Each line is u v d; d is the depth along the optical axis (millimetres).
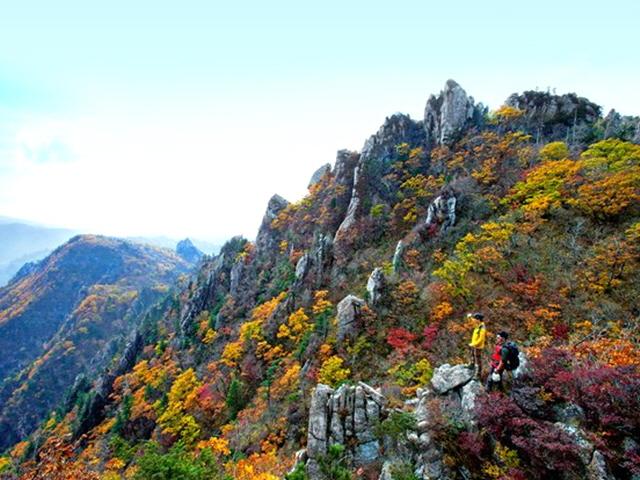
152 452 14281
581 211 38844
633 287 28141
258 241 105500
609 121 65500
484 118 81312
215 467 15836
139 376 75625
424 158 78062
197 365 69875
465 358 26344
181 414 49562
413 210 64125
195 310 95125
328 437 15320
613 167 43000
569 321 27078
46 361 154500
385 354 34781
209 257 138750
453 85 81375
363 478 13195
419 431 12594
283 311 59469
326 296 56688
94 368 135625
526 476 9320
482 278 36312
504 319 29219
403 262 48812
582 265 32188
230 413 46031
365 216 70375
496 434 10461
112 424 63125
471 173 63344
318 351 41969
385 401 15758
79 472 12844
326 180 101500
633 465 8219
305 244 85500
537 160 58625
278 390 40469
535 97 79625
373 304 41281
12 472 14328
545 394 10570
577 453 8844
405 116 88812
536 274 33344
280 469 24797
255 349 55000
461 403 12578
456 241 47500
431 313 35750
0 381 177375
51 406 134375
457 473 10875
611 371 9805
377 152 83312
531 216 40094
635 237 31344
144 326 112125
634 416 8953
